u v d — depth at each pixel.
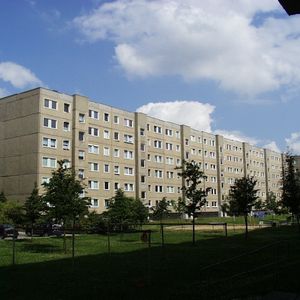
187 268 18.64
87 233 48.78
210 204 117.81
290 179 44.66
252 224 70.25
